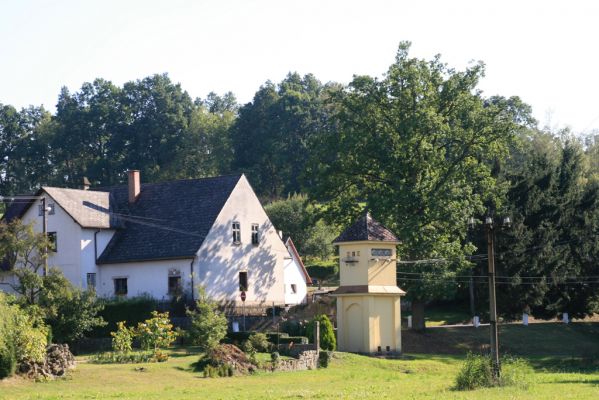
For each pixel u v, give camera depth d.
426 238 77.12
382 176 80.88
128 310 68.19
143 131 153.88
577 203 91.12
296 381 50.19
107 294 78.19
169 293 75.38
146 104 157.12
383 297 69.88
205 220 77.38
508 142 81.38
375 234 69.94
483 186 80.00
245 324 72.88
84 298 62.34
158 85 158.50
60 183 151.25
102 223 79.19
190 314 61.97
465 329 82.69
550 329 85.75
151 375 49.47
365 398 38.97
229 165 155.25
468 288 91.25
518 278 83.00
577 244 89.56
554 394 40.31
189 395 41.09
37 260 64.75
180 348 62.53
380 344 69.25
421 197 76.75
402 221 76.38
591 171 127.31
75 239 77.38
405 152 77.38
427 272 77.00
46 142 153.12
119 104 156.75
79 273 77.06
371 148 79.19
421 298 78.25
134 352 57.31
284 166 153.00
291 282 97.06
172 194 82.31
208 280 75.75
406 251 79.12
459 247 78.00
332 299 93.56
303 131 154.88
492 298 45.94
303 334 67.94
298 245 121.81
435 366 63.66
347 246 70.38
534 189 87.50
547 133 141.75
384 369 60.72
